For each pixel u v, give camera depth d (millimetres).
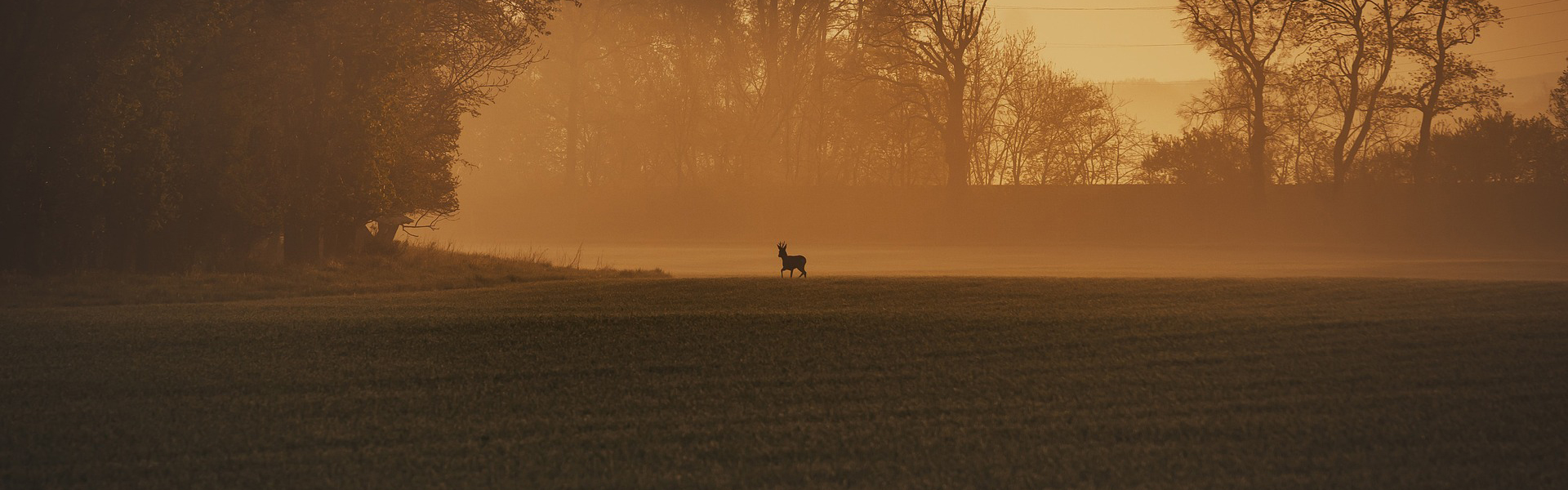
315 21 75938
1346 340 33062
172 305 50000
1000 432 22062
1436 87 166125
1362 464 19609
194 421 23266
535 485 18719
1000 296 48781
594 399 25516
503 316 42562
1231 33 173625
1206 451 20562
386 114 79062
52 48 66000
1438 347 31406
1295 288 50469
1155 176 198250
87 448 21109
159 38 66312
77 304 54500
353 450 20969
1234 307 42750
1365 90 174750
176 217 68812
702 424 22984
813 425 22719
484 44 92000
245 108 72250
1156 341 33375
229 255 75438
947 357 31062
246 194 71875
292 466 19938
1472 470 19219
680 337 35312
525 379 28062
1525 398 24688
